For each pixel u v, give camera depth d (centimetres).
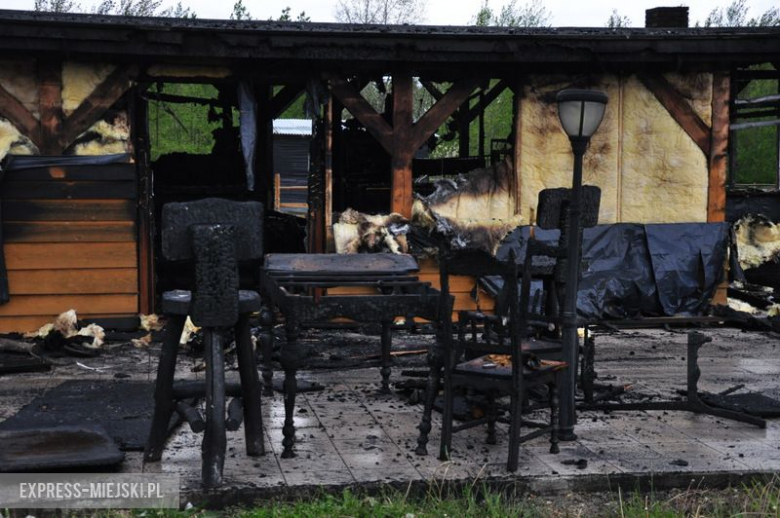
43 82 1038
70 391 771
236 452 591
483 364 599
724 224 1202
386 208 1409
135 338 1038
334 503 507
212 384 521
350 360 916
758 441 632
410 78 1130
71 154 1052
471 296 1154
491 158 1402
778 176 1504
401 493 526
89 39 1002
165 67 1074
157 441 563
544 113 1161
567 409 626
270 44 1043
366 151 1491
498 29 1098
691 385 714
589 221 677
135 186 1066
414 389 764
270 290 657
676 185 1192
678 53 1127
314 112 1119
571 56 1111
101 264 1059
